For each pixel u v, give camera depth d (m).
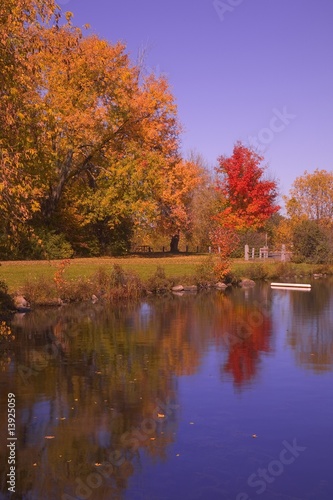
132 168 42.47
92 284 26.30
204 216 61.50
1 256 35.47
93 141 41.47
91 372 12.85
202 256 47.03
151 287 29.38
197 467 8.01
